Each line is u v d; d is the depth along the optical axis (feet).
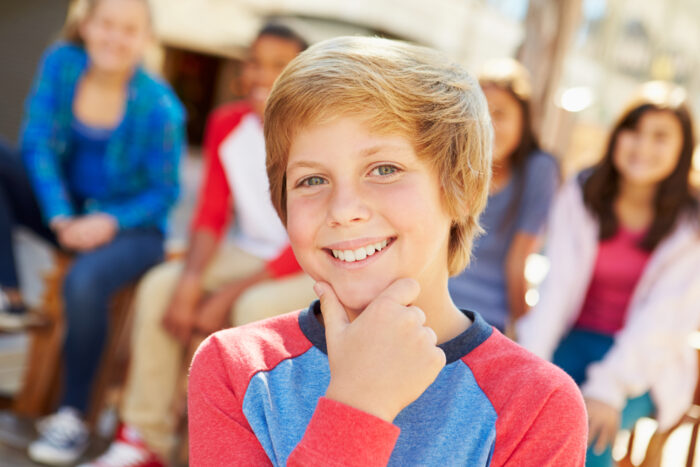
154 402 7.66
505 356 2.85
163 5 20.68
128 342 8.46
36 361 8.48
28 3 21.72
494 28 21.72
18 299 8.36
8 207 8.36
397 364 2.53
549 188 7.41
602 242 7.33
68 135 8.55
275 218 8.09
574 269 7.38
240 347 3.10
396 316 2.59
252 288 7.58
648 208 7.26
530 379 2.75
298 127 2.74
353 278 2.76
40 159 8.39
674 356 6.88
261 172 7.97
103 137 8.48
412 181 2.72
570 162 13.52
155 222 8.57
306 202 2.81
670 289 6.97
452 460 2.67
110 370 8.36
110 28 8.07
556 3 11.14
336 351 2.61
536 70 11.25
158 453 7.63
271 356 3.05
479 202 3.01
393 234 2.72
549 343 7.27
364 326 2.60
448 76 2.87
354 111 2.65
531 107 7.54
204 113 28.32
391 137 2.68
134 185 8.63
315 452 2.43
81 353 7.56
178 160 8.70
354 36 2.89
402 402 2.52
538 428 2.68
